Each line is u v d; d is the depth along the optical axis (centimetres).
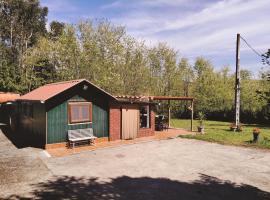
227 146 1691
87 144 1648
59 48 3256
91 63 3219
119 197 862
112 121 1781
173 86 3934
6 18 4609
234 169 1184
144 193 900
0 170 1119
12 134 2077
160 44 3912
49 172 1104
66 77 3247
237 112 2434
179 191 923
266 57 529
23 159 1298
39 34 4875
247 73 4594
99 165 1217
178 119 3788
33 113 1695
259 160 1346
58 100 1527
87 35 3300
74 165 1210
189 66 4159
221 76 4378
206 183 1003
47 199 836
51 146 1513
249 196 884
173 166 1219
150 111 2017
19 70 3919
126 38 3469
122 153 1455
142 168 1182
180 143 1769
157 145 1692
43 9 5138
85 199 841
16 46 4616
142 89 3662
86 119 1648
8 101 2347
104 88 3188
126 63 3512
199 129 2259
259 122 3438
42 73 3584
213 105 3897
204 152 1508
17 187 932
